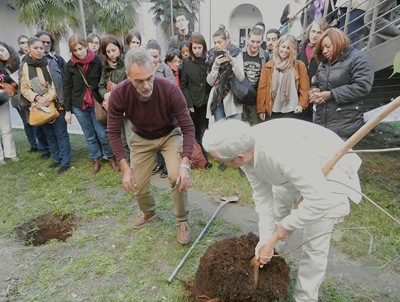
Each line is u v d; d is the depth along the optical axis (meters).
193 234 2.82
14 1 8.84
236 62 3.56
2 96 4.23
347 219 2.91
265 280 1.77
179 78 4.11
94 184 3.90
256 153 1.50
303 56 3.76
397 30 3.89
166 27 13.51
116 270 2.40
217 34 3.54
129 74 2.03
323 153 1.59
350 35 4.00
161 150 2.60
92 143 4.13
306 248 1.74
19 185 3.95
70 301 2.14
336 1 4.65
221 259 1.82
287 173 1.42
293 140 1.46
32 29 8.59
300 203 1.52
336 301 2.05
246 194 3.50
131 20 10.16
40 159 4.85
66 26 8.80
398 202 3.18
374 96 5.13
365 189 3.47
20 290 2.25
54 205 3.42
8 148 4.75
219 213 3.16
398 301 2.06
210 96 3.84
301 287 1.83
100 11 9.92
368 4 4.04
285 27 5.51
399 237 2.62
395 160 4.50
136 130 2.50
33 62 3.90
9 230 3.00
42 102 3.88
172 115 2.45
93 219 3.13
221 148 1.44
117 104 2.31
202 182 3.79
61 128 4.17
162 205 3.29
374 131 6.09
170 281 2.25
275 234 1.61
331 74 2.97
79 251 2.65
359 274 2.29
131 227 2.93
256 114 4.08
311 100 3.08
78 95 3.89
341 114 2.99
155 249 2.64
